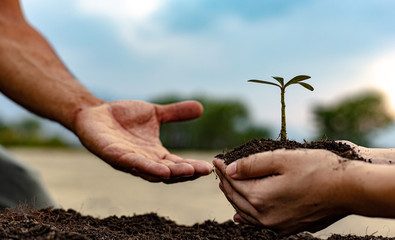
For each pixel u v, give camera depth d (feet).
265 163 2.14
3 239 2.10
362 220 3.70
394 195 1.99
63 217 2.64
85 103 3.14
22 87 3.14
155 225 2.70
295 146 2.37
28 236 2.13
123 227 2.60
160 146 2.98
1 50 3.17
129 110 3.12
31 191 3.41
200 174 2.57
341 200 2.09
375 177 2.01
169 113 3.25
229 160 2.32
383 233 3.31
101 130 2.85
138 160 2.59
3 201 3.25
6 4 3.38
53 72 3.27
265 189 2.15
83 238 2.13
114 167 2.78
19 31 3.35
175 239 2.48
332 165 2.09
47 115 3.16
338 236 2.60
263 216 2.22
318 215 2.18
